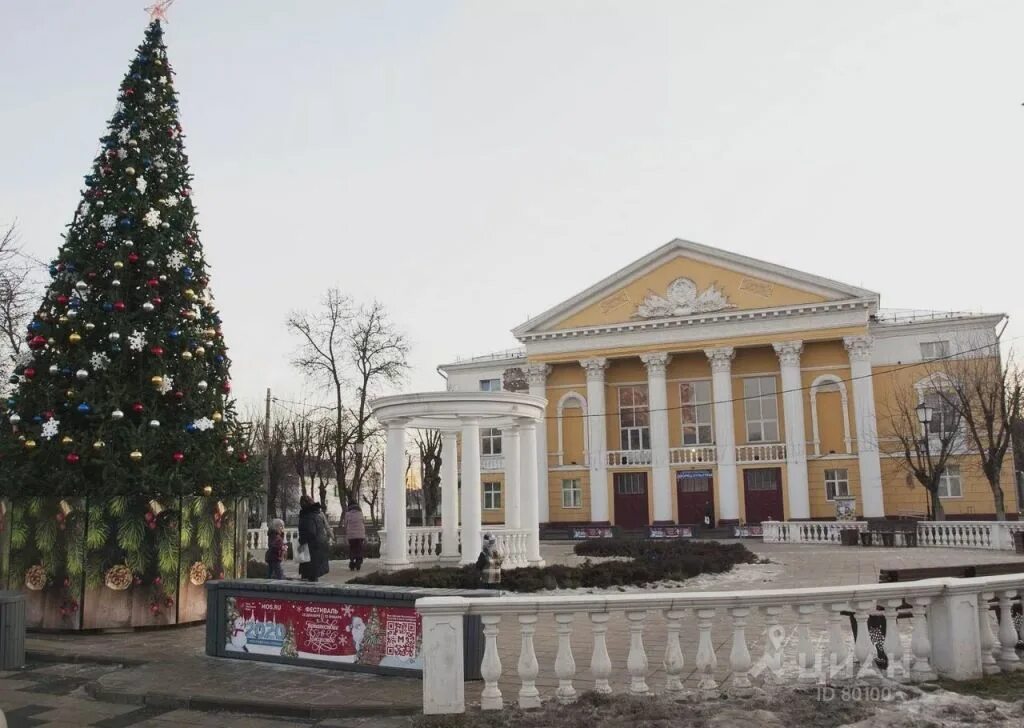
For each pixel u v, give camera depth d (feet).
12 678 30.35
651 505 152.66
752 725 20.49
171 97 45.52
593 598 23.49
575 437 161.89
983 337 139.74
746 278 150.10
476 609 22.93
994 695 22.90
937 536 89.81
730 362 150.61
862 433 140.26
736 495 146.72
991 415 113.19
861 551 86.48
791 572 64.18
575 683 26.11
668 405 157.17
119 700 26.30
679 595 23.84
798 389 145.07
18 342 76.89
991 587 25.27
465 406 66.13
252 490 43.86
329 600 29.04
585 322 159.94
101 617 38.09
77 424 39.70
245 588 31.17
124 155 42.91
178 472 39.75
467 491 65.62
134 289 41.63
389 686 26.27
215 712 25.09
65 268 41.57
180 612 39.55
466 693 24.73
